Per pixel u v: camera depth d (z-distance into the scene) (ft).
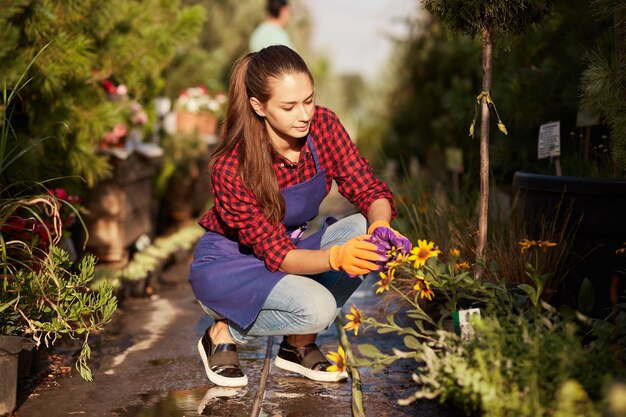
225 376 10.17
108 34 16.24
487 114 10.50
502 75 16.37
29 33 13.24
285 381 10.49
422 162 28.94
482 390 7.15
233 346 10.39
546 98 15.46
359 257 8.63
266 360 11.48
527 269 10.57
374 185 10.00
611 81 10.49
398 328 8.93
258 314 9.65
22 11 12.28
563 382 6.96
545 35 15.87
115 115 15.71
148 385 10.40
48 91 13.92
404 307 12.79
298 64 8.91
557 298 10.87
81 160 15.14
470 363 7.88
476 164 18.79
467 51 20.24
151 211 23.03
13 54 13.12
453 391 7.84
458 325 8.80
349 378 10.51
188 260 21.97
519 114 15.43
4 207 10.58
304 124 9.03
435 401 9.39
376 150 34.17
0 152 11.04
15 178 12.90
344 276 10.02
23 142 13.03
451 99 18.22
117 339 13.01
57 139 14.03
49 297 10.18
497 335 7.90
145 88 19.81
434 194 15.93
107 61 16.29
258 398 9.69
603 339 8.23
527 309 9.39
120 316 14.79
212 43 41.04
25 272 10.81
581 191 10.62
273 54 8.97
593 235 10.70
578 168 13.83
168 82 28.94
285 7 23.57
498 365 7.36
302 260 9.10
